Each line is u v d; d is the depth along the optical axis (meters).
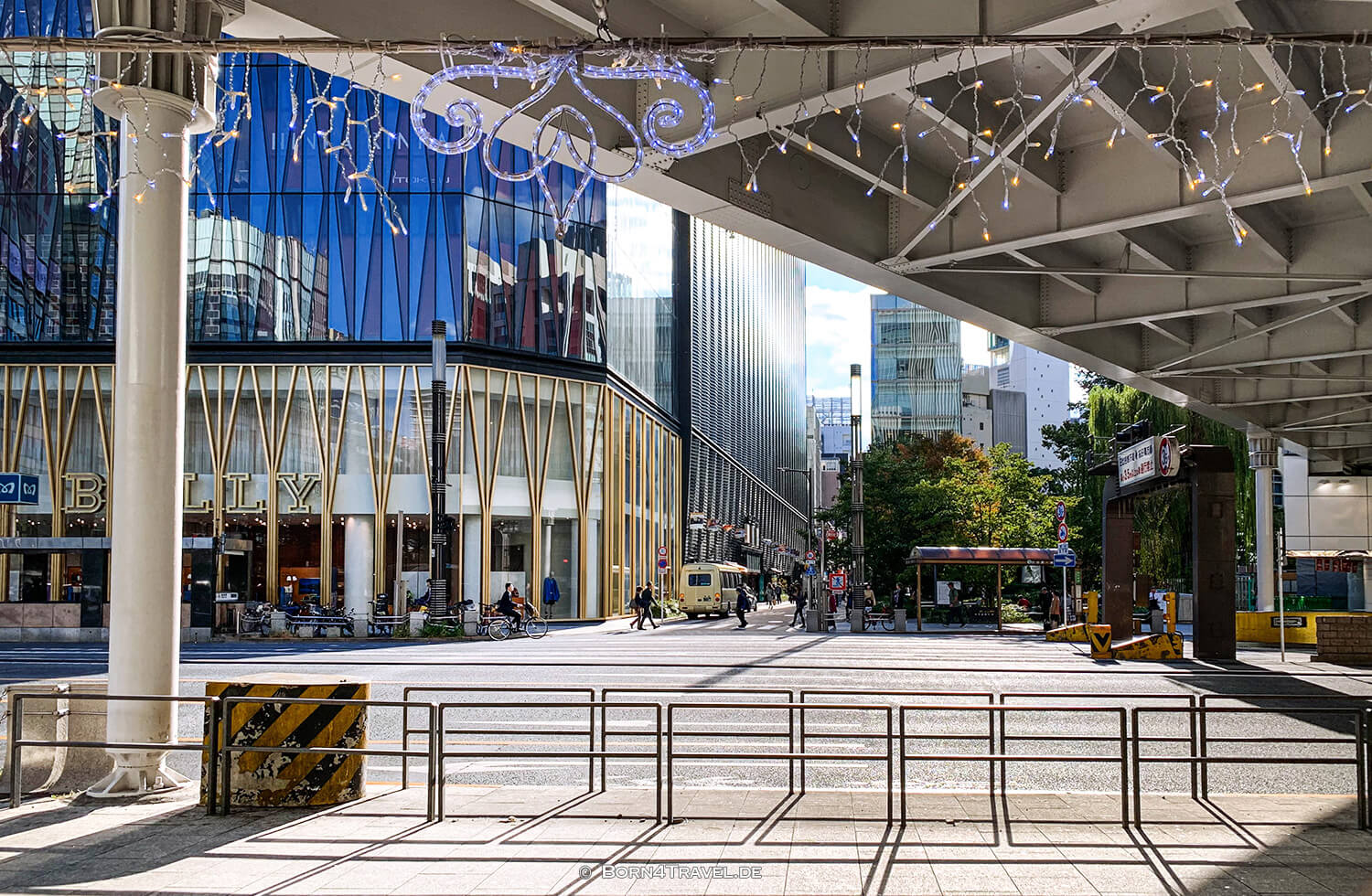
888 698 18.41
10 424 46.50
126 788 9.84
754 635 41.28
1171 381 30.66
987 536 56.25
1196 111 14.62
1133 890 6.84
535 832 8.36
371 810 9.20
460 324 47.22
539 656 28.00
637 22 11.66
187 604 36.94
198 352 47.09
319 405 47.19
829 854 7.70
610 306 55.41
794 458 144.88
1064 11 9.93
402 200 47.66
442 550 40.19
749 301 109.44
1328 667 25.98
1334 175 13.72
